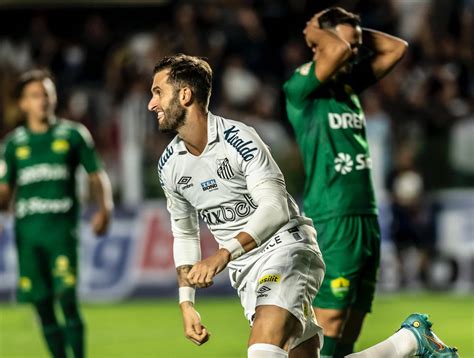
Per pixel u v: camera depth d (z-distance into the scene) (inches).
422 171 1273.4
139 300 1242.0
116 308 1164.5
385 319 986.1
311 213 565.0
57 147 722.2
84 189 1232.2
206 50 1459.2
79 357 706.2
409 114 1316.4
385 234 1259.8
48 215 714.2
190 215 473.7
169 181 458.3
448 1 1541.6
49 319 716.0
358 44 573.3
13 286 1224.2
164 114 441.4
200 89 440.5
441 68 1448.1
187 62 440.8
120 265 1245.7
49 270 716.0
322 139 562.9
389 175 1261.1
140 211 1253.7
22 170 719.1
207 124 442.0
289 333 433.1
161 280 1247.5
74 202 727.1
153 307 1164.5
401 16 1590.8
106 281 1242.0
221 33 1486.2
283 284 438.9
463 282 1263.5
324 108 564.4
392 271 1261.1
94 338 909.8
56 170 719.7
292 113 574.9
